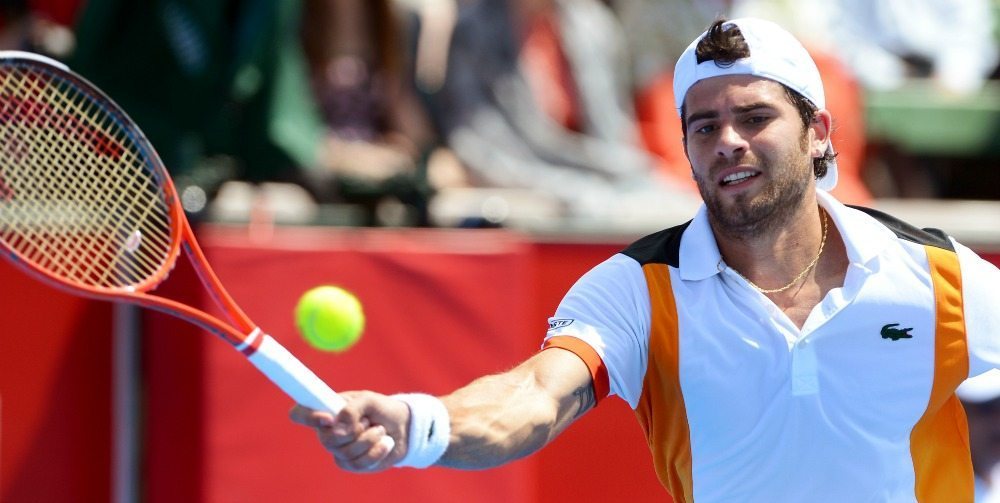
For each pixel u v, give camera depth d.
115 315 18.81
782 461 10.89
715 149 10.67
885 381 10.84
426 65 22.91
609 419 20.83
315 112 20.64
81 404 18.73
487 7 23.28
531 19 23.77
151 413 18.88
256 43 19.48
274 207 19.66
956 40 27.77
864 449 10.87
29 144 12.12
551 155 23.03
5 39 20.11
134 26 19.20
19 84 12.00
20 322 18.50
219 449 18.73
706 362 10.85
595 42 24.22
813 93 10.95
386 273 19.62
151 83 19.30
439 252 19.94
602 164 23.28
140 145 10.90
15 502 18.44
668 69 25.02
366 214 21.05
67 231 14.15
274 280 18.94
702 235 11.04
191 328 18.72
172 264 10.62
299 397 9.48
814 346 10.72
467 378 20.00
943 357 10.91
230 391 18.80
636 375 11.06
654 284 11.01
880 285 10.82
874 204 24.80
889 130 26.78
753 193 10.67
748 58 10.65
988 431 19.50
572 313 11.02
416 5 23.06
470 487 19.94
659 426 11.27
